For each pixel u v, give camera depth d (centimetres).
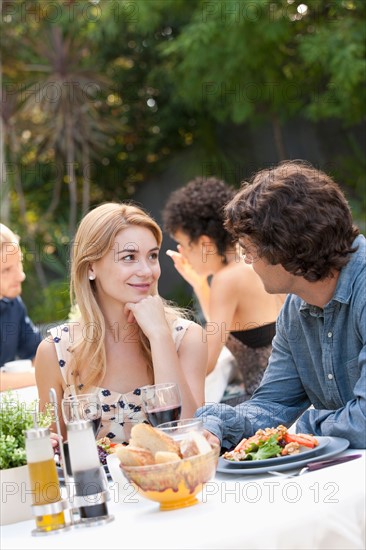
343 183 1055
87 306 272
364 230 948
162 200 1222
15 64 1198
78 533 172
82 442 177
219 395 364
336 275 225
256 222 217
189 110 1161
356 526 173
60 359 276
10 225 1089
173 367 266
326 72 982
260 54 1014
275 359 254
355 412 210
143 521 173
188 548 156
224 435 229
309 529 166
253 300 379
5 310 443
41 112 1161
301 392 252
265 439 207
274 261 218
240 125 1151
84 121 1128
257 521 164
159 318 270
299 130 1105
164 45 1091
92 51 1200
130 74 1212
